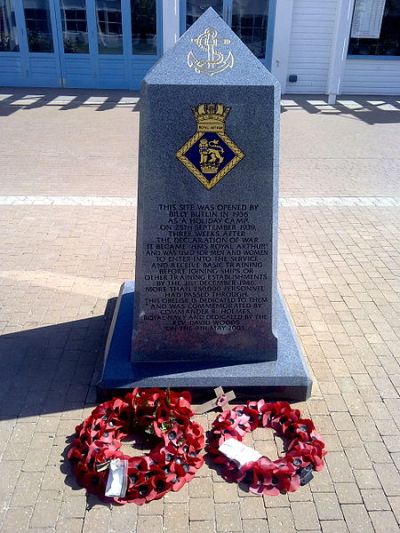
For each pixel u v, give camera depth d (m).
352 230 6.32
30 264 5.28
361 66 15.50
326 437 3.18
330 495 2.81
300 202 7.23
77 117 12.17
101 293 4.75
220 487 2.85
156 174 3.15
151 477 2.82
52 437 3.14
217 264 3.39
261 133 3.08
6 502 2.74
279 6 14.29
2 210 6.69
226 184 3.19
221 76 2.99
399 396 3.52
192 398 3.46
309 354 3.95
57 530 2.60
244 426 3.23
